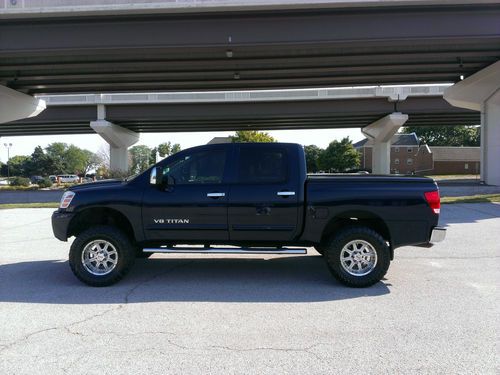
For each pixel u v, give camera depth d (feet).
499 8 62.08
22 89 100.22
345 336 14.43
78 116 137.59
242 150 21.36
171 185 21.15
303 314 16.62
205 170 21.31
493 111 95.45
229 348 13.48
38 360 12.65
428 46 72.54
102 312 16.89
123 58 76.48
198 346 13.64
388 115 136.46
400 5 61.21
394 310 17.03
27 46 66.74
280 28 65.31
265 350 13.33
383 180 20.77
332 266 20.29
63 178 261.03
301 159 21.13
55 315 16.56
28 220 50.26
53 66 78.59
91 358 12.78
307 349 13.39
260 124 160.15
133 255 21.02
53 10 61.52
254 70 86.12
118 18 64.59
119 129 151.74
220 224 20.80
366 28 64.28
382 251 19.98
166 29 66.03
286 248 21.12
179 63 78.28
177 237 21.09
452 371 11.94
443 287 20.29
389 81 98.32
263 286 20.62
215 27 65.92
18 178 173.78
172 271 23.63
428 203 20.36
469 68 86.79
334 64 83.15
